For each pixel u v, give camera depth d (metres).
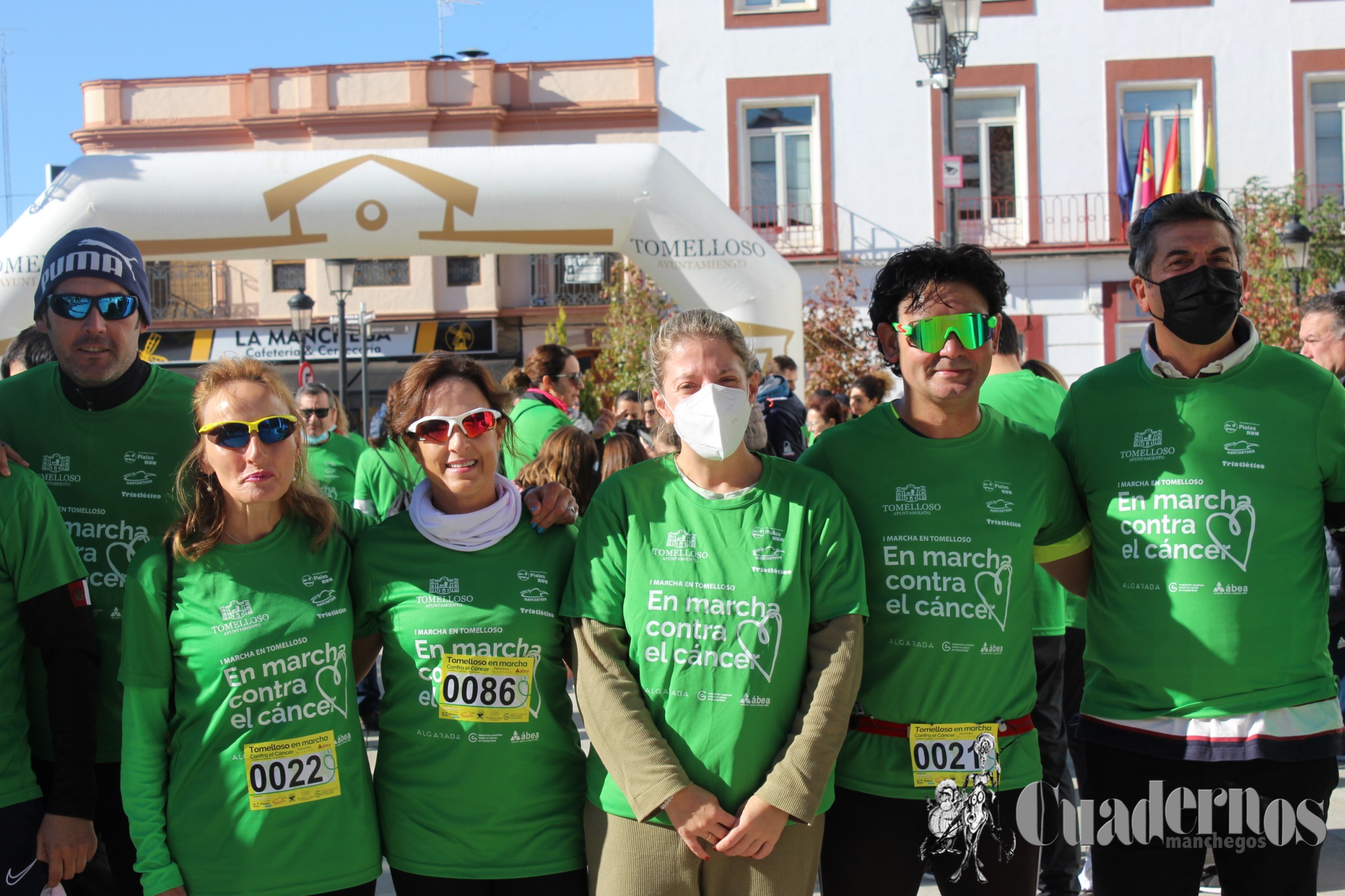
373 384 17.41
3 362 4.50
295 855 2.41
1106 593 2.66
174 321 17.41
